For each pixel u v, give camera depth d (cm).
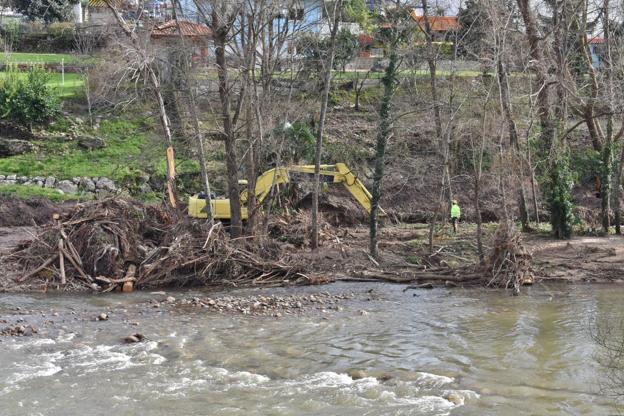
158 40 3381
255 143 2861
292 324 1772
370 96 4828
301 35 3244
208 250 2367
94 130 4600
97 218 2431
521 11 3316
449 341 1605
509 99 2917
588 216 3697
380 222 3641
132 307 1977
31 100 4553
